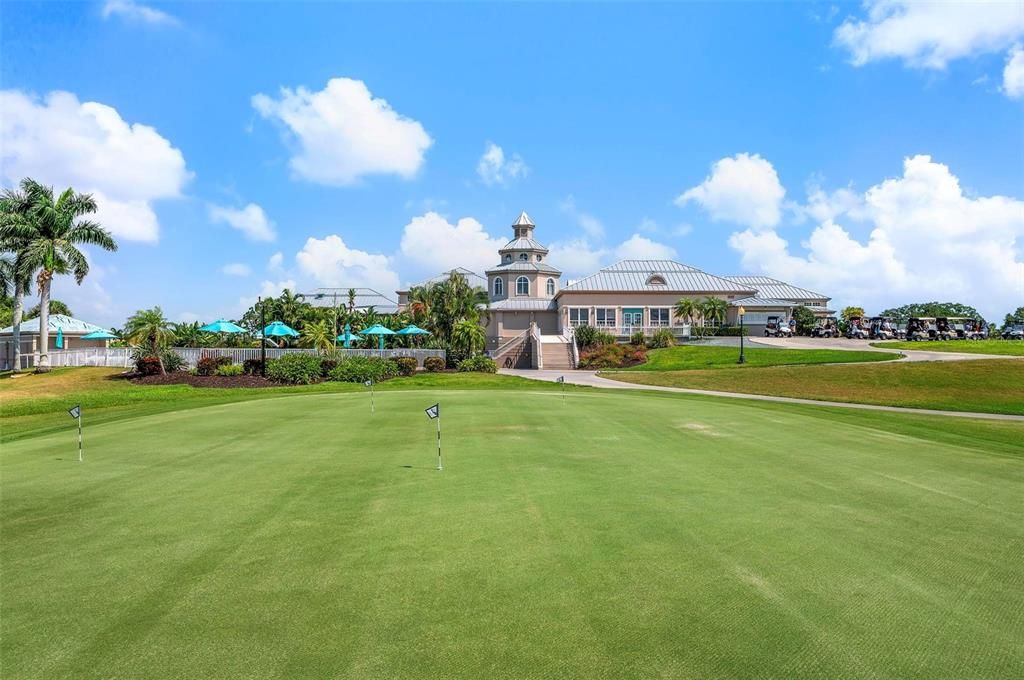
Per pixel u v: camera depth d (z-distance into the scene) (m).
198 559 7.52
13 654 5.37
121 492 10.67
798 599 6.44
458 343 51.09
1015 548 8.02
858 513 9.50
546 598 6.41
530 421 19.14
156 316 41.09
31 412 26.28
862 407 28.58
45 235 44.84
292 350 47.34
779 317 71.12
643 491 10.60
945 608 6.27
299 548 7.86
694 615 6.06
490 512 9.34
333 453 13.95
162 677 4.99
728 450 14.60
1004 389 33.19
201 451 14.38
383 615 6.04
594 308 72.12
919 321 63.97
